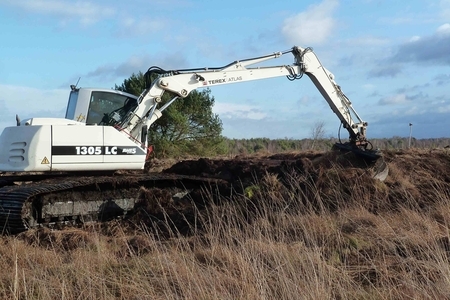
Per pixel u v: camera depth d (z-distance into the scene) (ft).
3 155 31.50
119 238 24.32
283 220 24.61
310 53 39.50
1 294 16.79
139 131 34.37
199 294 16.10
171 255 20.02
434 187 32.04
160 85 35.27
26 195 27.40
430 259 18.17
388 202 29.78
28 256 20.63
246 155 52.16
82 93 33.96
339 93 39.93
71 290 16.98
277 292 16.49
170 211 30.83
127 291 17.06
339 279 17.40
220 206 29.09
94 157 31.76
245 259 18.56
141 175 33.99
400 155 40.04
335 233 22.50
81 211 30.45
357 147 38.86
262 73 38.34
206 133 77.30
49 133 30.73
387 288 16.97
